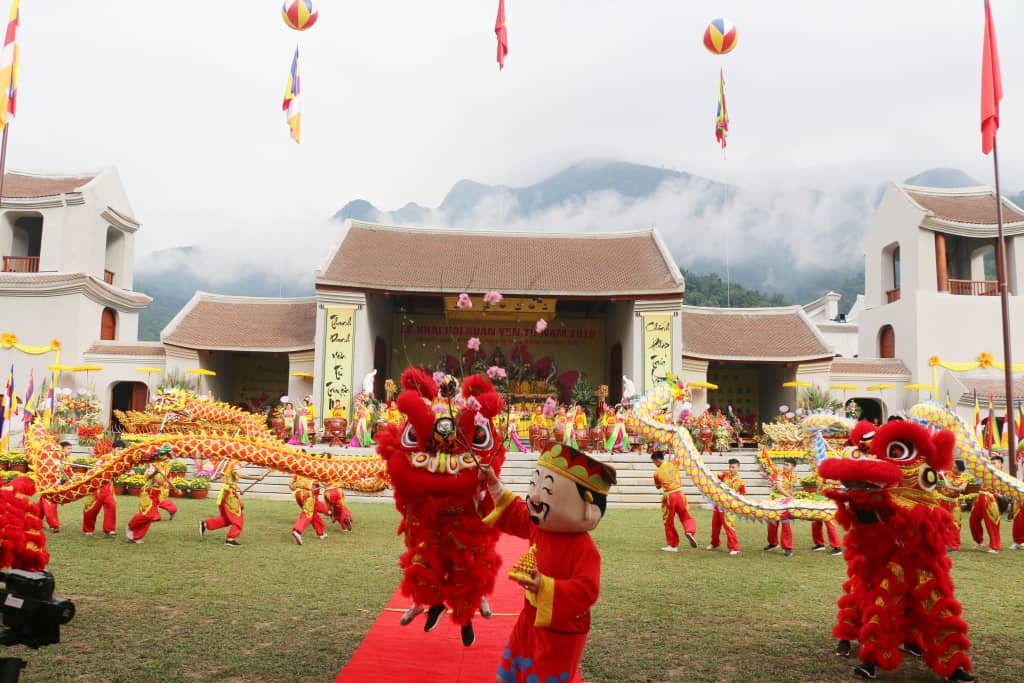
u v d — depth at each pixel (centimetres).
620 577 1005
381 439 668
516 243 3541
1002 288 1888
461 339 3662
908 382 3344
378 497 2034
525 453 2408
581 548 446
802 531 1573
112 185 3503
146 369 3181
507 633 697
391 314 3616
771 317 3550
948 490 1212
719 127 1888
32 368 3108
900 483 616
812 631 731
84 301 3200
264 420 1473
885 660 593
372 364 3197
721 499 1210
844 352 4291
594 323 3694
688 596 886
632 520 1723
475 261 3331
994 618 805
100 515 1504
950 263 3656
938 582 600
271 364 3662
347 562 1070
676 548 1270
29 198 3228
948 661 589
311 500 1266
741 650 664
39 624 377
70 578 914
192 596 834
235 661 604
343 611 775
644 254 3375
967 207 3512
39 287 3111
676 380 2400
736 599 872
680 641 688
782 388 3419
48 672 569
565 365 3659
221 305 3531
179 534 1306
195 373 3162
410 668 589
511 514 480
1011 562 1191
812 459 1463
